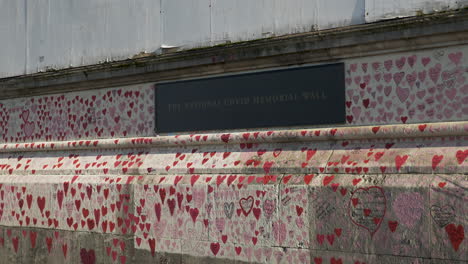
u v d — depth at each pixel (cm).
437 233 479
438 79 520
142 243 680
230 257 606
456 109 511
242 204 598
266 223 580
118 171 720
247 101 635
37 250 793
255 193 589
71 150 805
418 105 531
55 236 771
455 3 500
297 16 596
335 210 536
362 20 553
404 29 522
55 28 823
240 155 628
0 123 902
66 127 814
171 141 687
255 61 621
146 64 707
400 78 541
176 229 650
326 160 561
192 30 679
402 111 539
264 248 581
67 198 760
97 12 774
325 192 543
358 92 564
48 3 832
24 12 861
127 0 741
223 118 653
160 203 665
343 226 530
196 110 676
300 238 557
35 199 798
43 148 832
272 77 617
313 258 548
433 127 508
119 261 702
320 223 545
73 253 751
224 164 629
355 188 525
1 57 889
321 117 584
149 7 720
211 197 622
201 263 628
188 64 669
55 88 819
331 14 573
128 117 743
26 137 866
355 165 538
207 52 648
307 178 562
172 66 684
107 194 716
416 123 531
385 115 549
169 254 655
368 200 517
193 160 659
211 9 662
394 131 529
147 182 680
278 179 579
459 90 509
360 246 520
